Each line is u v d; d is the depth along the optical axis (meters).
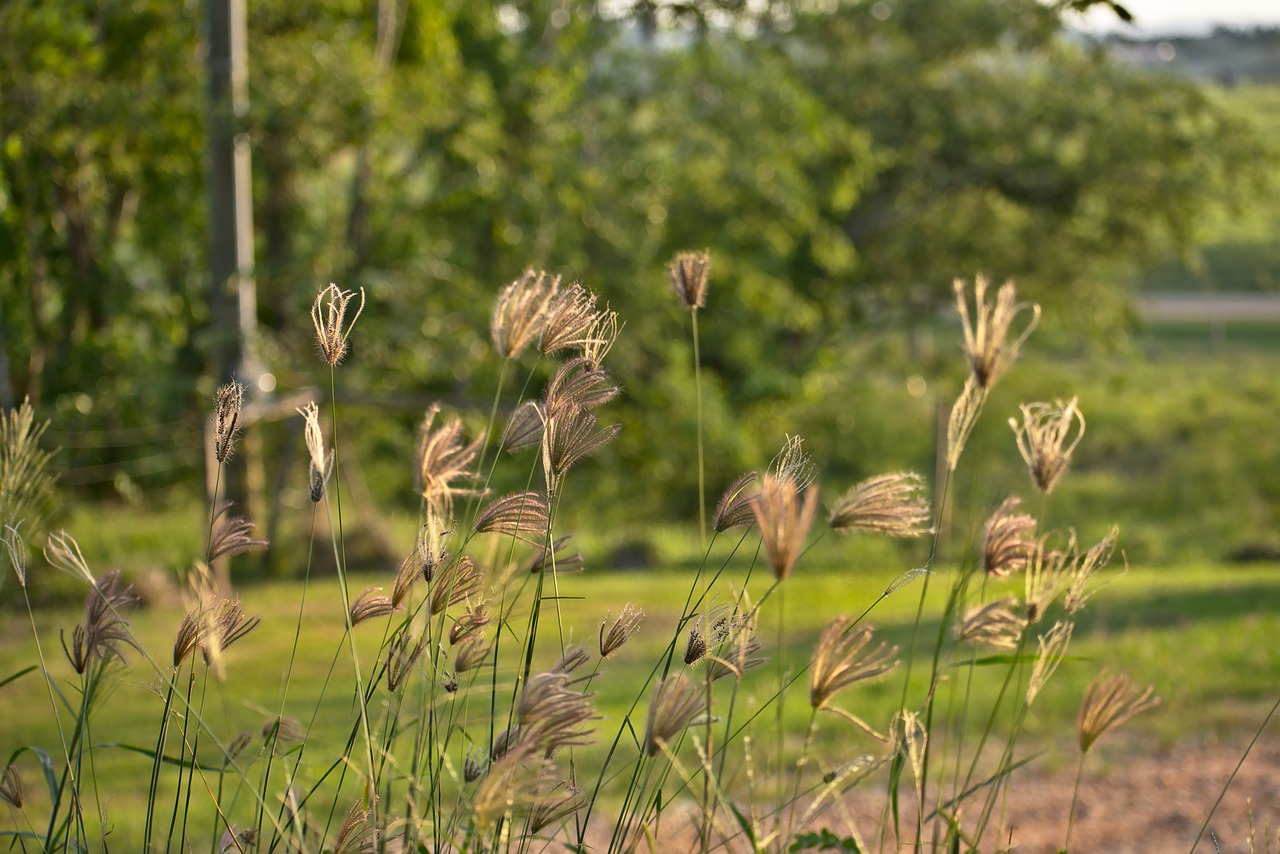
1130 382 30.33
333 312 1.69
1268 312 40.81
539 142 17.45
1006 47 23.73
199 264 16.34
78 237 15.13
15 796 1.92
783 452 1.64
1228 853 4.30
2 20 12.45
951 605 1.96
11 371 14.70
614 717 6.08
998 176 24.72
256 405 12.25
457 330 16.27
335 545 1.73
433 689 1.80
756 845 1.72
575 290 1.79
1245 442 26.61
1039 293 25.28
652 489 19.19
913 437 25.34
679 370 18.53
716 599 1.72
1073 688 6.71
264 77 13.65
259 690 7.36
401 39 16.45
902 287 26.03
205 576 1.81
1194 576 13.84
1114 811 4.79
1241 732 6.02
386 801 1.87
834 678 1.69
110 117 13.39
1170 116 24.16
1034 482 1.96
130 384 14.87
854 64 24.38
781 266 22.62
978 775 5.25
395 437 18.27
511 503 1.76
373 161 15.98
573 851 1.82
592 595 11.67
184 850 1.80
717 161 19.36
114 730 6.40
